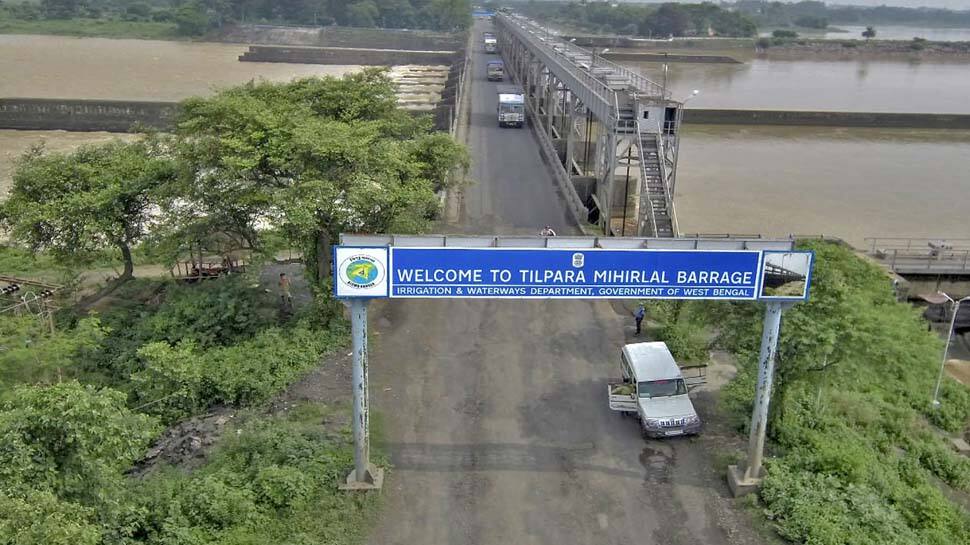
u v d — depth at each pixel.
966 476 26.80
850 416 28.38
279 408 26.75
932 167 87.25
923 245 57.38
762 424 21.88
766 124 111.75
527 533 20.78
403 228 34.06
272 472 21.75
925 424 30.41
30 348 27.62
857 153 94.31
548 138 68.56
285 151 31.53
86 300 36.47
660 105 43.28
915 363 26.42
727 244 20.41
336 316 32.75
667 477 23.30
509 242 20.33
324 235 32.62
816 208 68.06
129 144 40.16
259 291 35.19
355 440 21.75
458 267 19.81
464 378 29.14
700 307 26.59
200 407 27.69
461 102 92.50
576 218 49.28
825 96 142.75
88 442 17.78
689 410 25.45
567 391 28.42
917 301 48.69
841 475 22.91
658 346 27.92
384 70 43.16
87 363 30.50
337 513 21.06
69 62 155.25
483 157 64.38
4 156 78.62
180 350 28.55
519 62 112.31
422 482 22.77
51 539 14.75
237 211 33.19
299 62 169.25
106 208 34.38
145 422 20.66
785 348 23.98
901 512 22.56
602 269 20.00
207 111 33.66
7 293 36.81
